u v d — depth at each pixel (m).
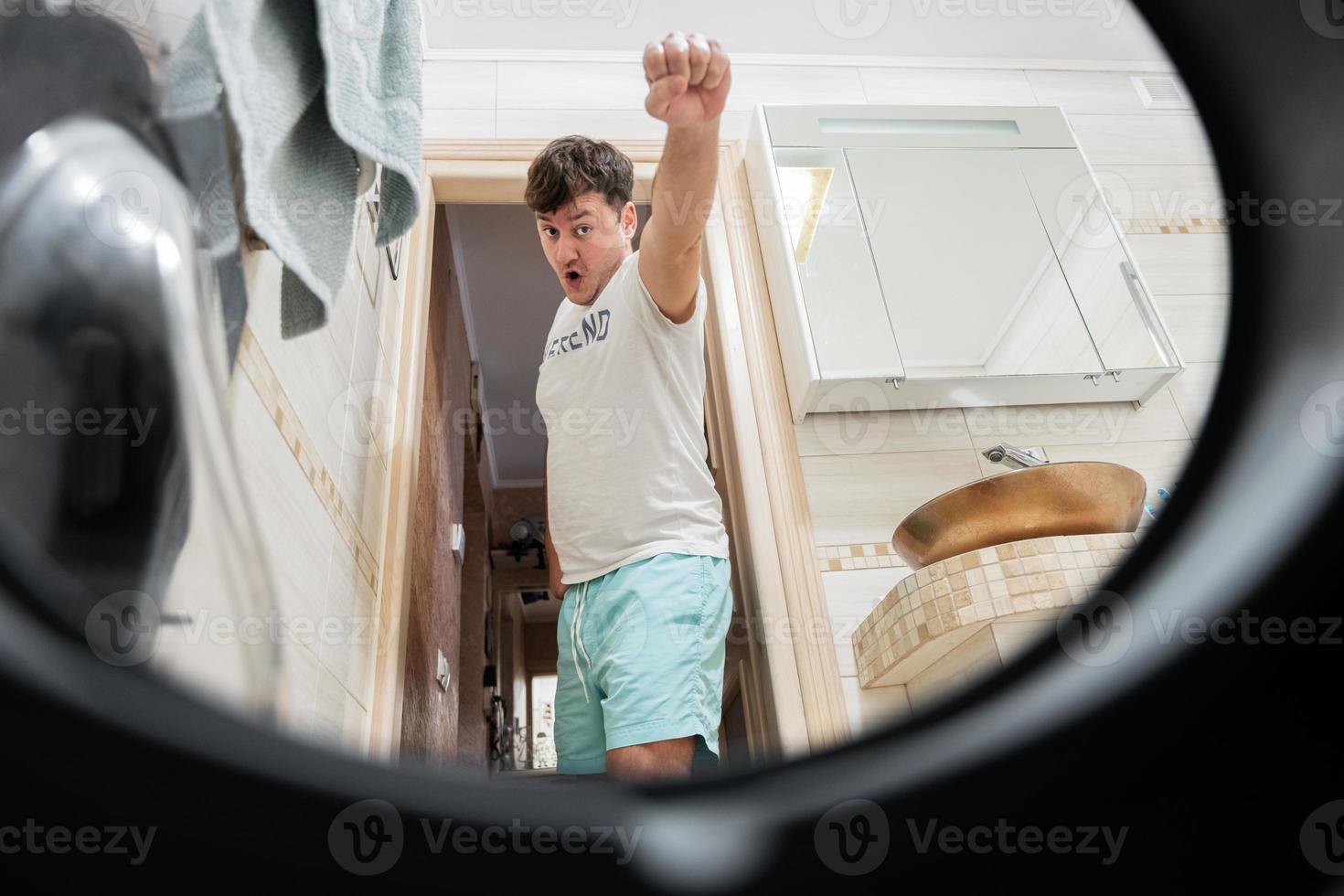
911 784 0.13
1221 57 0.17
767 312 1.69
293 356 0.78
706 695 1.02
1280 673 0.13
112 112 0.30
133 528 0.24
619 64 1.90
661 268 1.09
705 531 1.12
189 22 0.49
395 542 1.23
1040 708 0.14
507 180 1.71
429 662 1.61
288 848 0.11
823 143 1.78
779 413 1.60
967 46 2.05
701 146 0.97
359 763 0.13
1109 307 1.67
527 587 3.76
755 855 0.13
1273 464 0.14
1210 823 0.12
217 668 0.23
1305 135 0.16
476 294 2.89
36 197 0.25
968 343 1.61
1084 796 0.13
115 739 0.11
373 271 1.26
